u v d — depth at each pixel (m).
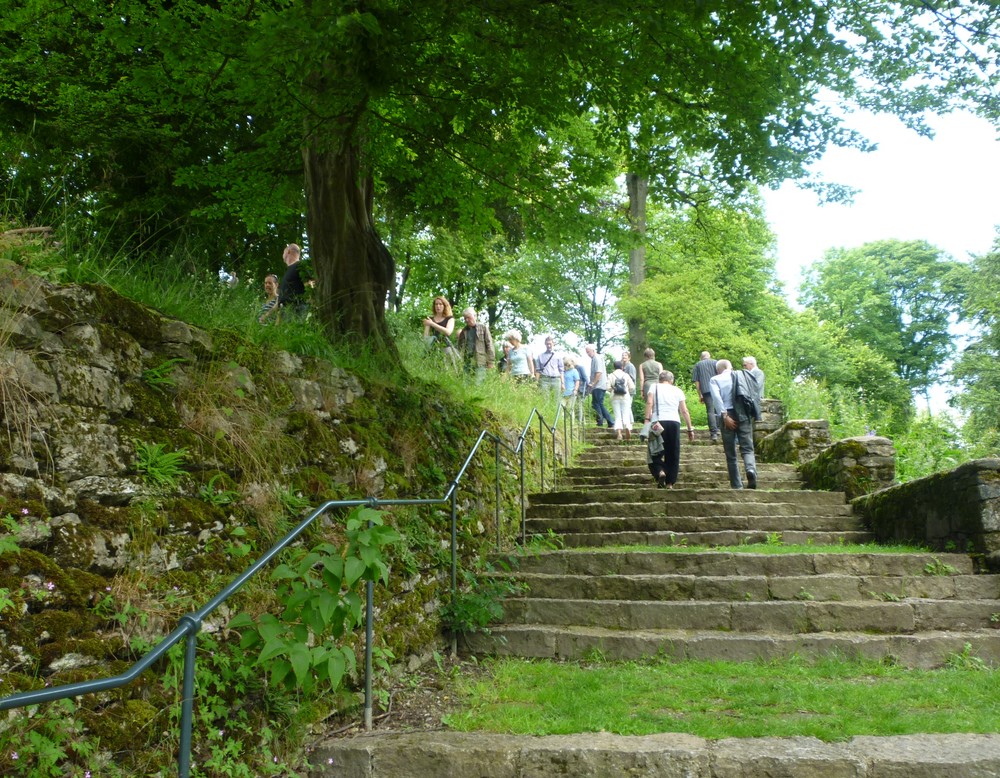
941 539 6.41
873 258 37.62
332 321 6.11
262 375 4.04
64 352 2.77
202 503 3.36
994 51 4.84
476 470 7.04
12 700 1.64
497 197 7.37
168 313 3.64
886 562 6.01
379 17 3.95
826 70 5.07
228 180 6.73
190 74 5.09
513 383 11.66
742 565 6.16
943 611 5.21
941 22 4.81
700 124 5.55
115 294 3.11
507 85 4.92
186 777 2.37
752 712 3.91
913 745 3.36
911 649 4.80
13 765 2.22
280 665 2.95
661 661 4.98
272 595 3.61
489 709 4.13
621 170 7.18
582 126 6.64
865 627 5.21
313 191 6.29
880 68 5.10
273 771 3.25
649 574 6.29
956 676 4.47
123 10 4.76
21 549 2.44
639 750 3.37
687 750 3.35
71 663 2.53
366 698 3.94
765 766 3.26
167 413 3.28
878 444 8.59
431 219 9.30
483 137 6.01
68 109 6.85
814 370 29.73
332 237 6.29
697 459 11.20
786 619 5.29
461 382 8.77
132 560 2.88
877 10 4.84
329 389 4.77
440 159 6.80
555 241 7.34
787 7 4.32
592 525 7.95
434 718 4.07
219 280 4.94
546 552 6.66
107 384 2.96
